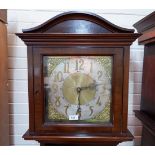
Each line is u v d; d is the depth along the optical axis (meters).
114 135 0.76
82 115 0.78
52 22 0.72
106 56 0.75
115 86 0.75
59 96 0.78
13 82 1.12
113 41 0.72
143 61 1.04
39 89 0.75
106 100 0.78
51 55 0.75
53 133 0.77
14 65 1.12
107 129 0.76
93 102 0.78
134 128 1.16
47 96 0.78
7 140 1.00
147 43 0.96
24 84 1.13
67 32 0.74
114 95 0.75
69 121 0.78
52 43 0.73
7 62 1.00
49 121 0.78
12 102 1.13
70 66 0.77
